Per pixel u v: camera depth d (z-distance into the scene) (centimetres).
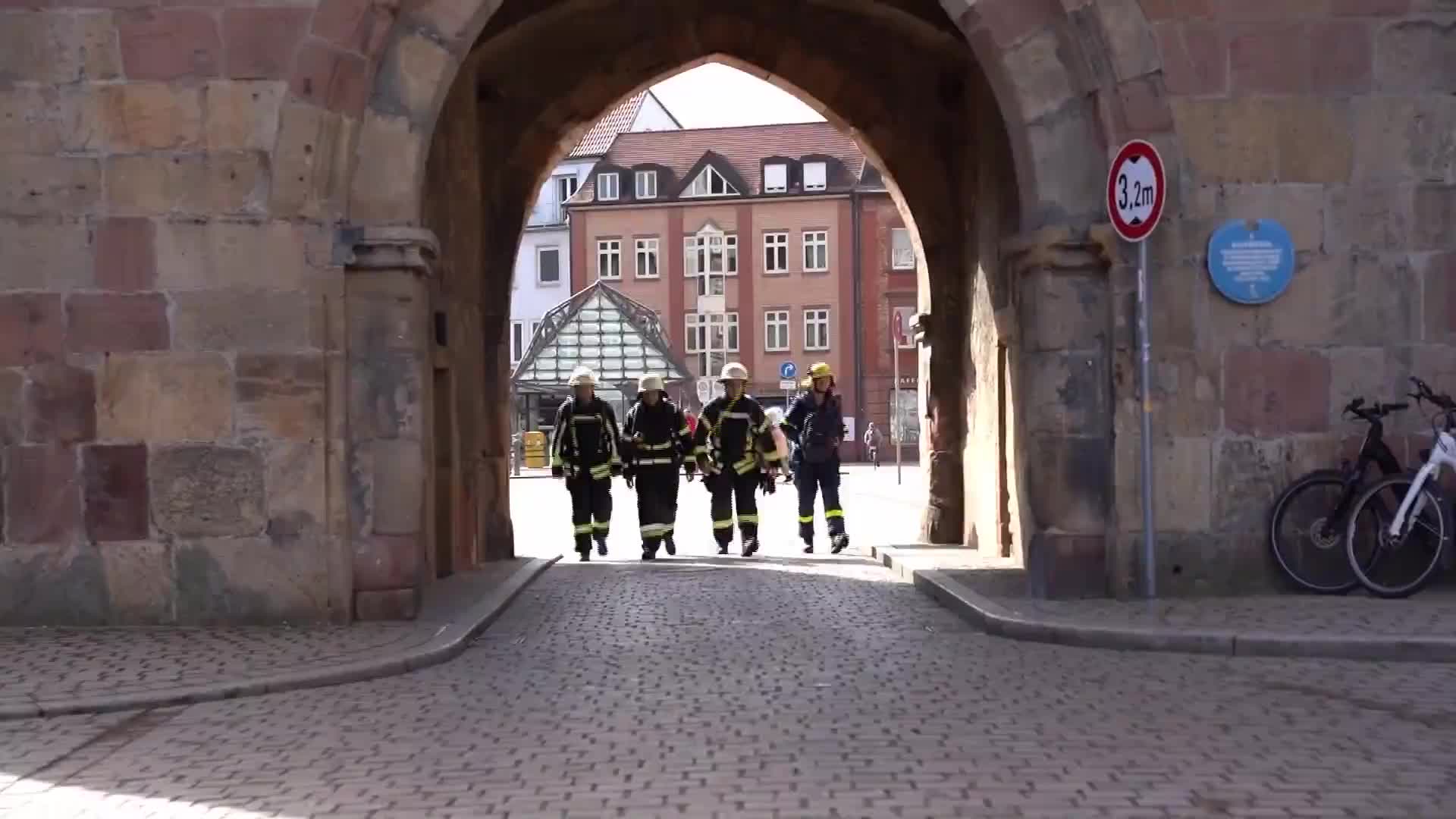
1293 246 1130
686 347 7562
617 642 1029
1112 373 1125
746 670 896
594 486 1769
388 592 1085
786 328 7419
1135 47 1121
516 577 1402
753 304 7456
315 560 1070
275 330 1069
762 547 1970
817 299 7381
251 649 956
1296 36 1129
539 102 1794
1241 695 792
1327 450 1132
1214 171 1127
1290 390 1130
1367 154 1130
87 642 992
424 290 1117
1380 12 1130
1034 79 1141
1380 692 798
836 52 1800
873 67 1798
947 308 1795
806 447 1823
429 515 1323
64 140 1066
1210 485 1129
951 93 1759
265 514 1069
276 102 1070
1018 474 1451
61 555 1063
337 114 1077
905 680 852
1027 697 794
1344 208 1130
